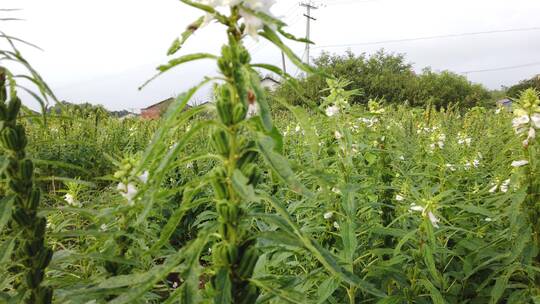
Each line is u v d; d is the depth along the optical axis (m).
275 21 1.22
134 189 2.08
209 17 1.27
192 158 1.36
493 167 5.30
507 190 3.05
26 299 1.77
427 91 37.56
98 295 1.55
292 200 4.34
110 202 2.35
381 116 4.47
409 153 5.86
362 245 3.30
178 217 1.37
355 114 3.44
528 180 2.87
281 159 1.17
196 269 1.30
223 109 1.29
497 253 3.02
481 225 3.66
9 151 1.74
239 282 1.39
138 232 2.08
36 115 1.85
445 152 6.14
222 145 1.33
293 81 1.28
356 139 3.61
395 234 2.94
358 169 3.86
